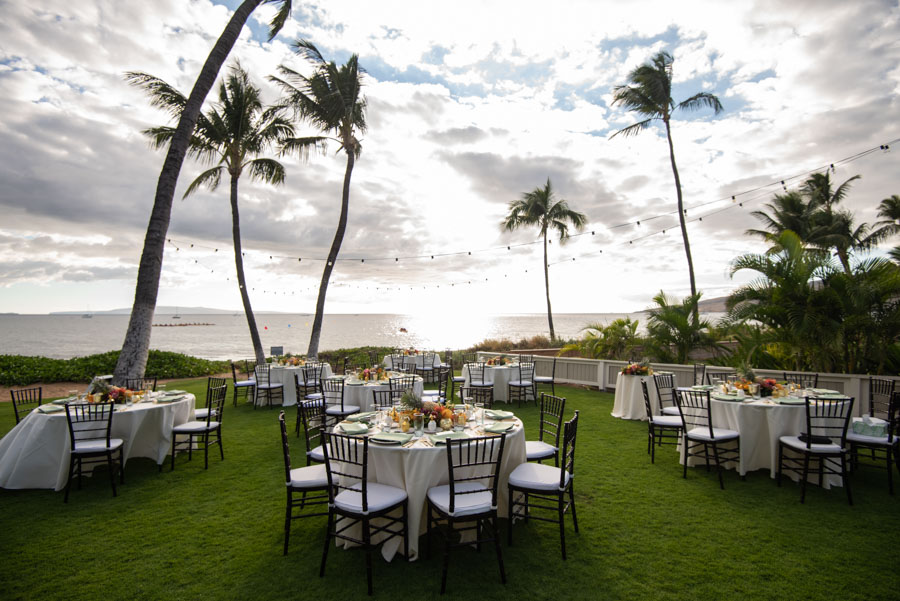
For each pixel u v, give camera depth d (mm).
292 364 11102
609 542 3980
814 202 19125
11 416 9227
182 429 6102
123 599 3172
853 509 4656
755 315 9312
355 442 3658
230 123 13523
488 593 3240
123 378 7254
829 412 5156
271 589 3301
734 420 5637
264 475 5773
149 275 7586
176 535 4133
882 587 3279
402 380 8281
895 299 8109
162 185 7766
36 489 5180
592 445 7074
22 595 3209
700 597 3178
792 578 3404
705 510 4637
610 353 14477
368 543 3309
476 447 3553
